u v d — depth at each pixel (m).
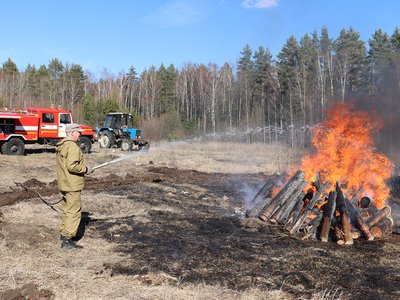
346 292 4.96
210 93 60.19
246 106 54.16
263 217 8.30
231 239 7.12
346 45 45.19
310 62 46.78
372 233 7.51
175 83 72.62
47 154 22.06
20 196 9.64
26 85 71.00
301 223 7.69
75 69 78.19
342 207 7.32
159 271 5.42
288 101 48.91
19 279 4.90
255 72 60.06
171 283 5.03
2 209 8.31
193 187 13.06
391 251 6.72
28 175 14.23
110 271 5.32
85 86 76.50
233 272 5.50
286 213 8.16
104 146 30.86
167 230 7.58
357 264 6.00
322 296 4.73
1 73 72.69
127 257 5.96
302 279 5.32
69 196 6.17
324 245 6.96
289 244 6.94
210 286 4.95
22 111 21.78
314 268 5.76
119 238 6.95
